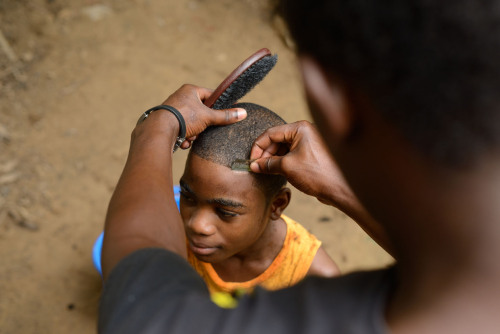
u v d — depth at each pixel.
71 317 2.50
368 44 0.40
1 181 3.04
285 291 0.54
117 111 3.53
